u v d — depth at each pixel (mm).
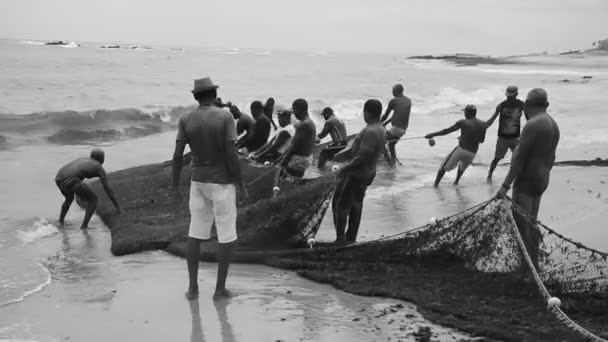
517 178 6824
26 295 6234
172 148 17250
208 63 53531
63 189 9023
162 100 27016
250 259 7531
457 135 19891
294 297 6320
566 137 18562
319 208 7832
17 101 23734
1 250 7785
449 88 38438
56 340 5199
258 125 11547
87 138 18406
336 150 12789
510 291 6191
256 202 8992
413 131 20641
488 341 5109
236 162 6020
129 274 7031
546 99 6676
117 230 8602
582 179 12008
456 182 11992
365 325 5570
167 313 5855
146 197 10383
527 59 122938
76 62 42688
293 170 9680
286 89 34094
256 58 73750
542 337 5035
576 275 6098
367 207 10047
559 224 8766
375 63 83375
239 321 5684
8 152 15336
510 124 11852
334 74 44750
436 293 6270
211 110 5973
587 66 84625
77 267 7273
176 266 7402
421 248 7145
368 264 7188
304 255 7508
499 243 6621
